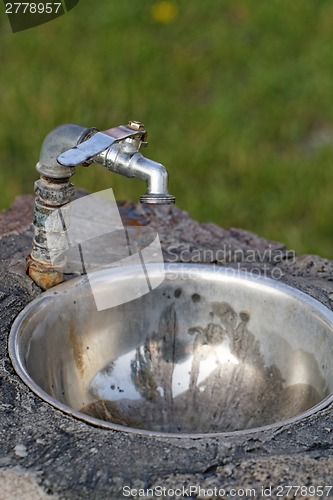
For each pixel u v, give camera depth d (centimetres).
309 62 535
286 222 413
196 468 145
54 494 140
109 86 498
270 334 199
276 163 445
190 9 596
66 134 175
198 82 515
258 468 145
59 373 189
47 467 145
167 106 487
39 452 148
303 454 149
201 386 201
